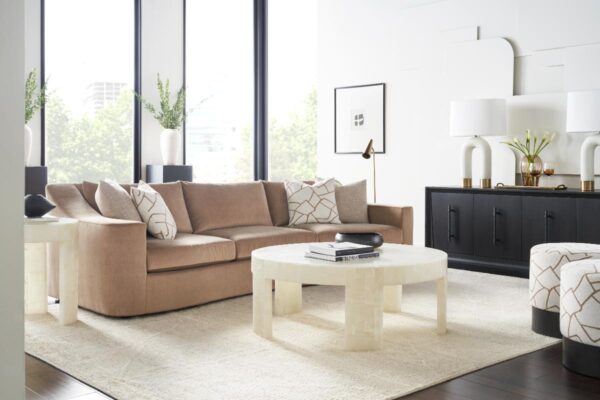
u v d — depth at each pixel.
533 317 3.58
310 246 3.48
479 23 6.01
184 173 6.75
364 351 3.19
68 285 3.70
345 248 3.40
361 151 6.95
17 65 1.51
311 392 2.61
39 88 6.23
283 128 7.71
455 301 4.34
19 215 1.53
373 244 3.83
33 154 6.22
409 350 3.21
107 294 3.82
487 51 5.93
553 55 5.56
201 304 4.23
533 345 3.31
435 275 3.41
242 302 4.32
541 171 5.55
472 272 5.50
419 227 6.52
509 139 5.82
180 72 7.15
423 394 2.61
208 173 7.42
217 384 2.70
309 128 7.64
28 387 2.69
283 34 7.62
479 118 5.48
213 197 5.02
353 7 6.95
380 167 6.81
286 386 2.68
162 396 2.56
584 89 5.39
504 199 5.39
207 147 7.39
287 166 7.74
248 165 7.70
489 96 5.94
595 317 2.79
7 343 1.51
